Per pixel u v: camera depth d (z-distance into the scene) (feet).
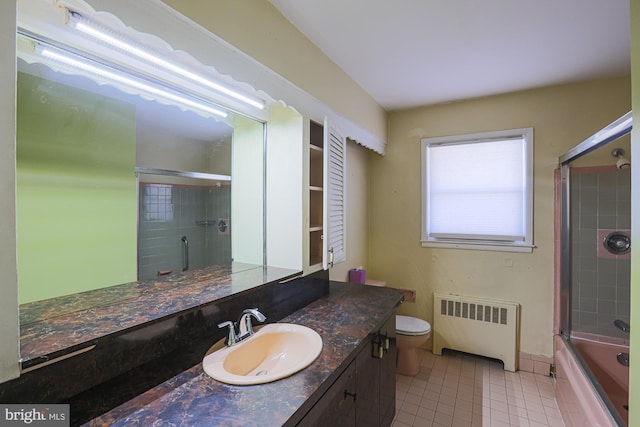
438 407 7.08
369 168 10.78
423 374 8.51
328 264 6.25
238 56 4.36
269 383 3.33
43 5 3.17
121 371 3.35
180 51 3.61
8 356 2.31
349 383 4.20
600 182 7.69
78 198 3.97
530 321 8.68
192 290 4.82
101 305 4.09
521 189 8.77
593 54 6.55
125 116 4.46
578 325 7.89
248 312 4.49
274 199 6.35
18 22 3.06
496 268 9.07
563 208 8.07
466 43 6.13
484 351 9.00
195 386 3.24
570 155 7.33
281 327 4.92
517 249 8.76
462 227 9.54
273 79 5.07
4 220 2.26
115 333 3.24
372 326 5.03
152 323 3.58
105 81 4.08
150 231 4.80
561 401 6.89
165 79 4.42
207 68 4.48
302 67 5.73
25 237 3.51
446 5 4.97
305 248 6.16
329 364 3.77
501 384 8.01
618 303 7.53
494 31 5.70
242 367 4.15
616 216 7.55
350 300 6.47
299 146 6.01
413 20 5.37
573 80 7.90
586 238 7.83
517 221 8.84
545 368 8.47
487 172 9.18
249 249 6.28
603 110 7.85
